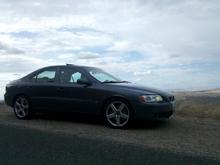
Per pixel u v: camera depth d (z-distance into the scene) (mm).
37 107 5285
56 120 5328
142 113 4496
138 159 3119
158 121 5203
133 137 4082
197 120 5328
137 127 4738
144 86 4855
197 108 5832
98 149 3463
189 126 4824
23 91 5414
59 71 5246
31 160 3090
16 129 4516
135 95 4523
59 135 4137
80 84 4949
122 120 4641
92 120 5328
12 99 5551
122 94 4590
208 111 5664
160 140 3938
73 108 4965
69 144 3674
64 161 3057
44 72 5398
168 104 4676
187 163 3025
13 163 3004
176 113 5867
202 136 4180
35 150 3422
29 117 5406
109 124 4691
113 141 3830
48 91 5180
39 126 4781
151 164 2975
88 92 4840
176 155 3273
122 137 4074
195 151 3449
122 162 3029
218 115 5473
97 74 5117
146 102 4496
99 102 4750
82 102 4879
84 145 3631
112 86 4742
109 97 4676
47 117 5613
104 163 2998
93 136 4105
